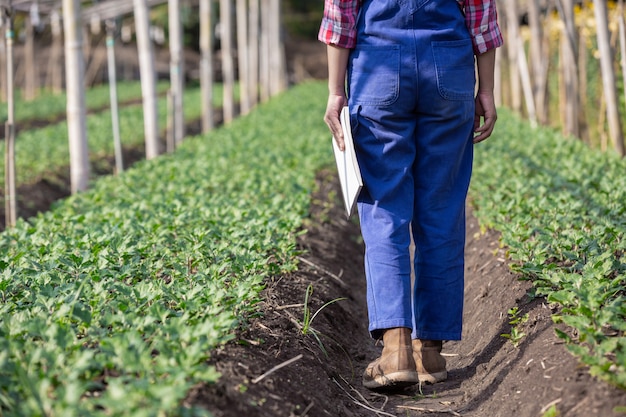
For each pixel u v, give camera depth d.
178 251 4.97
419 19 3.60
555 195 5.89
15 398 2.68
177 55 14.94
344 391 3.88
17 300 4.00
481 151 8.90
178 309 3.78
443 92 3.62
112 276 4.21
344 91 3.80
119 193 7.61
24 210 9.91
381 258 3.69
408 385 3.74
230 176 8.41
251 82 25.22
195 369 2.75
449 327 3.90
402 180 3.71
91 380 2.88
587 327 3.13
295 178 7.88
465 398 3.74
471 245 6.33
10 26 7.41
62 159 12.74
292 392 3.34
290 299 4.59
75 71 8.85
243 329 3.73
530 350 3.60
